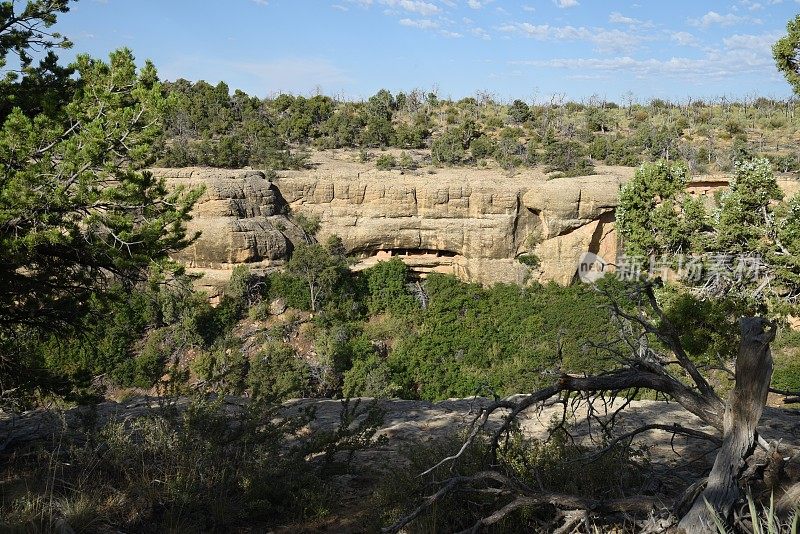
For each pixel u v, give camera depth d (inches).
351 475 227.5
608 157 2546.8
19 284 337.4
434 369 1638.8
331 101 3868.1
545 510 166.9
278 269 1877.5
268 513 186.7
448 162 2508.6
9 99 343.3
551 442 204.2
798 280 560.7
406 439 275.1
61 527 143.6
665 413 313.1
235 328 1738.4
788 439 256.5
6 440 237.1
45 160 311.9
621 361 177.8
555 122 3459.6
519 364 1630.2
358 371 1524.4
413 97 4025.6
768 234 601.9
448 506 171.8
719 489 133.6
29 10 355.3
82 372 379.2
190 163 2086.6
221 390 237.9
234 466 203.2
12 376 349.1
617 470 178.7
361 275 2001.7
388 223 2043.6
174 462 193.9
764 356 134.2
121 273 363.3
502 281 2025.1
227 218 1825.8
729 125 3132.4
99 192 321.7
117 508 170.1
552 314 1809.8
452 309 1924.2
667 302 583.5
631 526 150.9
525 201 2021.4
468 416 316.2
